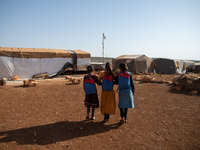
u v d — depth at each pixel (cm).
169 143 309
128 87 393
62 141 311
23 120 417
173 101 633
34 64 1487
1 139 310
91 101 424
